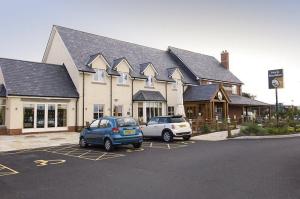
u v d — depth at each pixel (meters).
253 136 20.56
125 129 14.54
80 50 27.14
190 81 34.91
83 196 6.81
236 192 6.86
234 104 35.16
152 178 8.45
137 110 28.78
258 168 9.62
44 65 25.62
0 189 7.59
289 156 12.02
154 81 30.91
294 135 21.80
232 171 9.20
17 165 10.99
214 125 25.17
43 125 23.19
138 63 31.44
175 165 10.38
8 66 23.17
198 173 9.00
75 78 25.38
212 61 43.19
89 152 14.10
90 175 9.03
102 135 14.70
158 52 36.94
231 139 19.62
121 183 7.95
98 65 26.34
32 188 7.62
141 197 6.63
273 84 25.98
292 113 34.41
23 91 21.86
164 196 6.66
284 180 7.97
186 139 19.39
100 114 26.41
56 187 7.68
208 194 6.73
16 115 21.67
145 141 18.86
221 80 38.31
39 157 12.81
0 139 19.41
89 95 25.50
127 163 10.98
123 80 28.28
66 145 17.08
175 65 36.56
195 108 32.47
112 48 30.72
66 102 24.48
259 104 37.91
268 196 6.51
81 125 24.81
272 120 27.41
